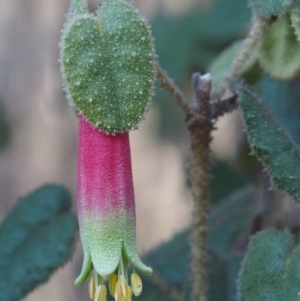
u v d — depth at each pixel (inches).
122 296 8.0
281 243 8.7
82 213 8.1
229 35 12.6
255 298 8.6
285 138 8.6
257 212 10.7
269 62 9.7
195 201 9.4
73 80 8.1
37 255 9.9
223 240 11.3
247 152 11.4
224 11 12.6
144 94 8.2
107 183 8.1
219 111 9.1
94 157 8.1
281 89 10.7
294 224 10.5
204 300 9.4
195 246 9.4
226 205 11.7
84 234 8.1
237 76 9.2
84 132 8.2
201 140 9.2
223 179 13.3
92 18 8.2
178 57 13.0
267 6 9.0
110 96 8.1
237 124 12.9
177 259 11.1
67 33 8.1
